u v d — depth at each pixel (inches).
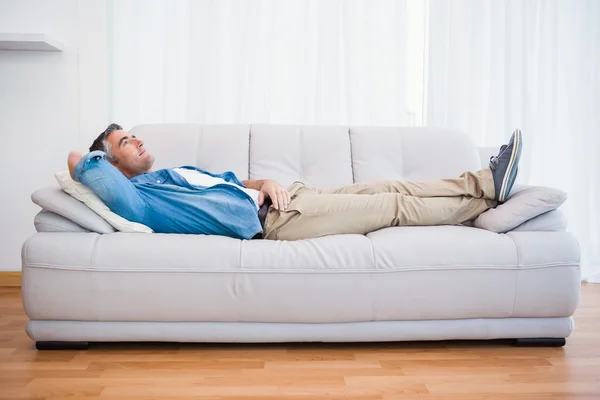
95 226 65.9
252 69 112.9
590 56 118.2
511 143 72.7
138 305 62.9
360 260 63.9
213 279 63.0
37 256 62.1
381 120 116.6
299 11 113.3
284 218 72.9
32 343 68.2
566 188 119.6
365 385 55.2
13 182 108.7
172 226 70.6
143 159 77.2
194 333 64.5
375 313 64.6
